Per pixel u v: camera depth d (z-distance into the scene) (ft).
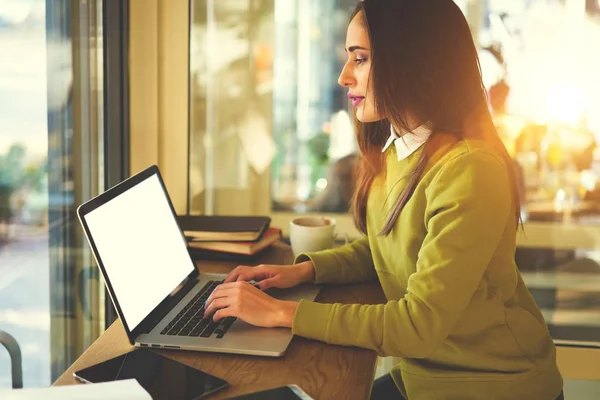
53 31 5.71
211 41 7.37
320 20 7.36
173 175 7.20
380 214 4.84
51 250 5.92
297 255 5.33
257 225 5.88
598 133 7.29
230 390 3.48
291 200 7.73
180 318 4.31
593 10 7.08
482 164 3.95
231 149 7.60
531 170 7.41
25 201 5.57
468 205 3.86
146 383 3.48
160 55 6.97
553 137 7.33
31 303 5.73
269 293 4.83
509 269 4.20
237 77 7.46
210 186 7.68
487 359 4.19
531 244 7.55
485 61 7.23
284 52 7.44
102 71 6.42
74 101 6.06
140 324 4.07
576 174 7.39
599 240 7.48
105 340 4.08
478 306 4.11
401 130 4.42
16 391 3.02
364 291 5.05
